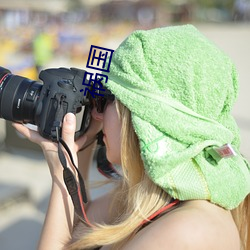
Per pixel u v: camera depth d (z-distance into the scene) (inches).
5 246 120.9
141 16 1352.1
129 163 48.1
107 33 981.2
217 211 45.8
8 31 858.1
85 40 733.3
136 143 47.8
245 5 1427.2
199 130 45.2
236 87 50.7
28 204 147.5
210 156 46.4
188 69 45.7
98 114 54.1
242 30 1068.5
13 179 159.9
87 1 1280.8
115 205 59.4
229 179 46.4
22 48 650.8
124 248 44.7
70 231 52.8
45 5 1080.8
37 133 56.0
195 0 1493.6
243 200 51.1
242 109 284.4
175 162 44.2
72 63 605.6
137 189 47.8
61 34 692.7
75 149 55.9
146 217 46.5
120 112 48.4
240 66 489.7
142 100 45.7
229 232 45.2
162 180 44.6
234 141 51.7
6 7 1037.2
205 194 44.7
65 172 50.3
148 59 46.9
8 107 55.2
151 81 46.2
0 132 183.9
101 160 62.4
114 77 49.1
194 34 48.7
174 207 46.6
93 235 49.2
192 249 41.7
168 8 1392.7
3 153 187.2
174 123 44.9
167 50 46.5
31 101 54.2
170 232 42.4
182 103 46.0
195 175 44.9
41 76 53.9
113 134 50.3
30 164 178.2
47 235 51.9
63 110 52.2
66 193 53.0
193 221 43.0
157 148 44.9
